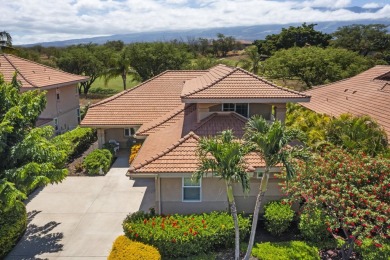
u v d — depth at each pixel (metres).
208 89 17.62
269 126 10.43
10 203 10.93
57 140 14.52
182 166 13.81
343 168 11.77
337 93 29.66
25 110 13.87
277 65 47.31
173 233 12.16
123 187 19.30
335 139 17.06
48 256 12.71
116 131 26.14
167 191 14.48
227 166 10.00
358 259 11.96
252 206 15.06
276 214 13.54
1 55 29.33
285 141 9.90
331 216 11.14
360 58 48.56
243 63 52.75
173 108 24.80
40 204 17.09
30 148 12.36
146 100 25.67
